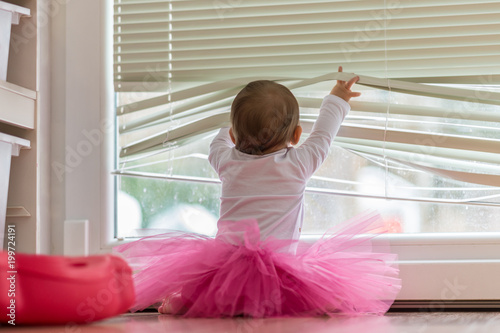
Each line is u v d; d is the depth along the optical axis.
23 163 1.44
